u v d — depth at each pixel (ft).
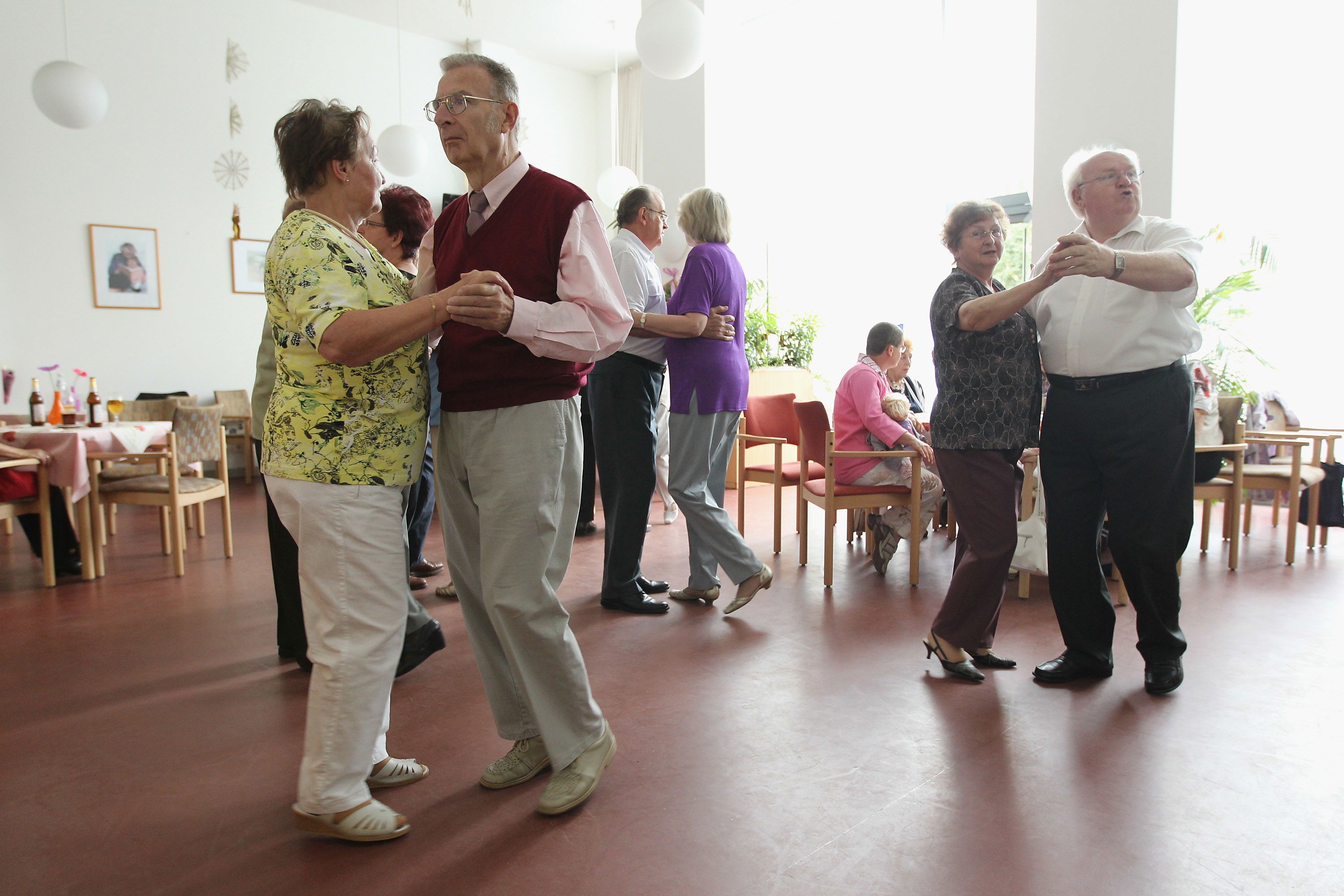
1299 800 5.57
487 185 5.32
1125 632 9.27
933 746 6.46
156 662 8.70
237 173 24.97
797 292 27.43
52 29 21.74
